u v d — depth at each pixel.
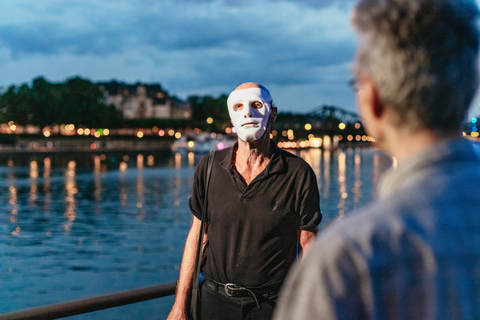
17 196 36.88
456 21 0.81
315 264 0.76
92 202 34.31
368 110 0.89
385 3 0.85
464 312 0.70
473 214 0.75
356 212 0.82
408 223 0.75
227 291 2.20
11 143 95.12
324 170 67.12
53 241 21.69
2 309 12.77
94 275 16.17
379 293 0.71
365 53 0.87
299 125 152.62
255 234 2.17
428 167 0.83
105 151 99.31
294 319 0.77
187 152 107.56
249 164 2.25
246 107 2.20
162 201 35.03
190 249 2.37
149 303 11.95
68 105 113.12
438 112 0.82
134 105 161.88
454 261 0.72
